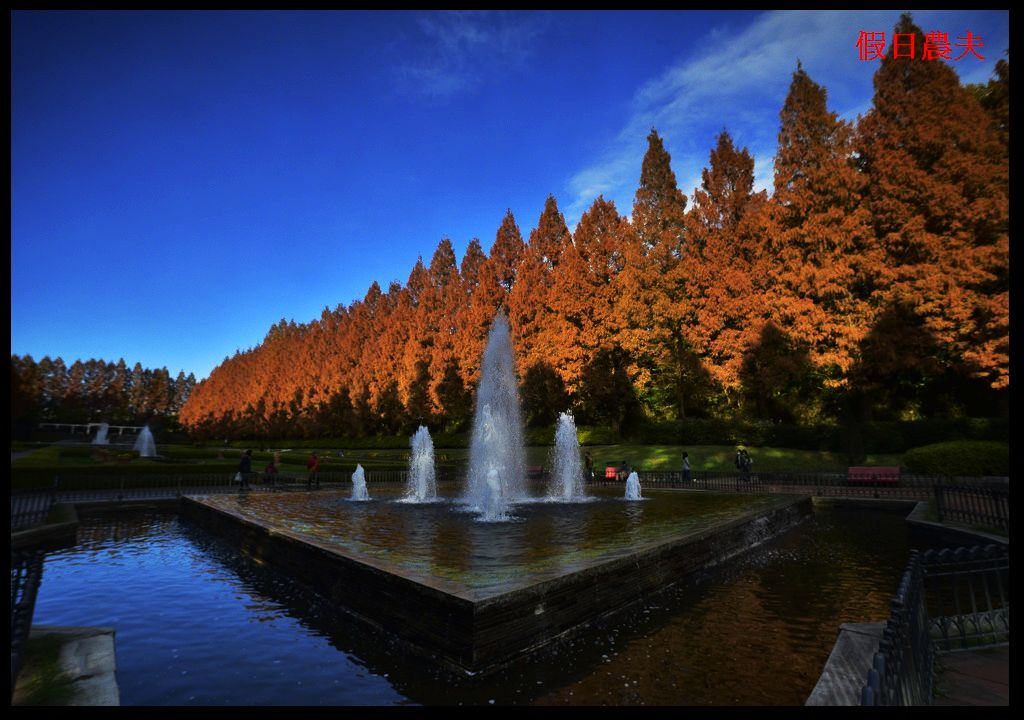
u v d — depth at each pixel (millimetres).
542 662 4980
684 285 31078
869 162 25250
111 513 17188
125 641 5723
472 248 46344
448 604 4863
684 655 5188
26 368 81750
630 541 7957
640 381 30906
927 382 24719
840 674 4293
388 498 16250
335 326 72938
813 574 8570
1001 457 18344
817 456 24828
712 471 24406
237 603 7172
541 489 20453
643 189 34438
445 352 40438
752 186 32594
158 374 121562
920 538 11320
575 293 33625
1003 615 5254
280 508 13109
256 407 75562
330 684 4609
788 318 24938
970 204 21891
